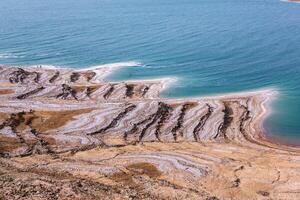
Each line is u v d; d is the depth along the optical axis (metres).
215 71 142.75
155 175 71.00
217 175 71.69
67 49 178.25
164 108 106.38
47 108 106.25
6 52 175.88
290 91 122.25
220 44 178.00
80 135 91.38
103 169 70.38
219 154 82.94
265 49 168.38
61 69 149.38
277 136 96.44
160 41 186.12
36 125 96.31
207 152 83.88
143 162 76.31
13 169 65.25
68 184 54.09
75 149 83.69
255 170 74.56
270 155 84.69
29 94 117.25
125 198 52.44
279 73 138.12
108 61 159.25
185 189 64.38
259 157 82.81
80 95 120.56
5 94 116.31
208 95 122.00
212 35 195.62
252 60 153.88
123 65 153.25
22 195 45.84
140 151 82.50
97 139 89.25
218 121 101.62
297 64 147.12
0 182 50.50
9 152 80.19
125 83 130.50
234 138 94.94
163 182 66.62
